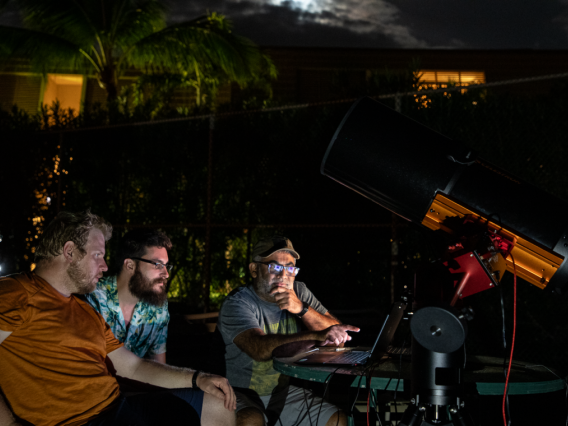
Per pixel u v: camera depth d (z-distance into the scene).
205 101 9.76
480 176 1.87
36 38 8.51
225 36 8.62
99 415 1.86
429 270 1.68
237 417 2.24
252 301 2.67
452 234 1.86
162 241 2.48
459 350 1.51
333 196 5.43
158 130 6.18
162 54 8.80
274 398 2.49
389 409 2.66
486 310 4.61
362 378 1.81
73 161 6.28
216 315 5.15
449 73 11.34
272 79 11.20
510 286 4.59
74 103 12.45
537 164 4.77
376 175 1.95
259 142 5.76
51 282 1.94
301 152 5.60
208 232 5.44
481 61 11.33
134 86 10.02
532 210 1.81
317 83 11.31
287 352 2.30
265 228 5.64
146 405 2.01
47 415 1.78
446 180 1.88
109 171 6.25
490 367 2.04
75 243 1.94
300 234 5.47
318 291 5.35
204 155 6.00
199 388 2.15
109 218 6.21
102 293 2.36
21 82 12.07
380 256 5.21
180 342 4.79
